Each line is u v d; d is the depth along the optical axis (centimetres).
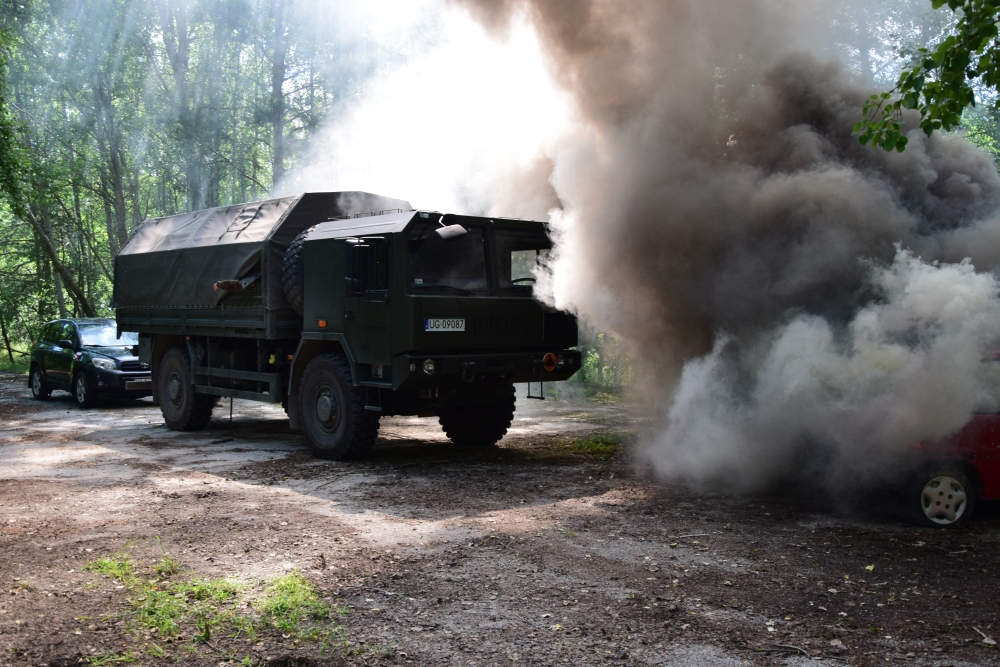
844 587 501
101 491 788
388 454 1010
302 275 999
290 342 1071
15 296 3528
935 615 455
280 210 1067
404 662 396
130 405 1680
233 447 1079
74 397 1706
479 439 1076
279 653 406
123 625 441
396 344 874
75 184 3075
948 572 528
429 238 892
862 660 397
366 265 905
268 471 895
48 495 769
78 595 488
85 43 2788
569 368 989
